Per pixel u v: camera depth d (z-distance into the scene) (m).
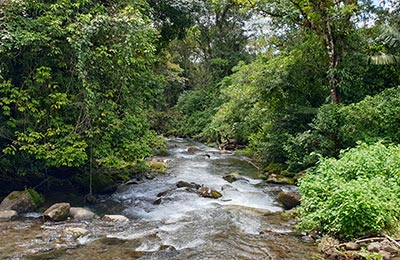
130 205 9.14
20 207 8.00
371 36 12.80
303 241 6.23
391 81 12.24
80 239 6.37
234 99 17.00
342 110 10.06
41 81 7.99
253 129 16.25
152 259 5.45
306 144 10.80
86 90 8.24
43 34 7.83
